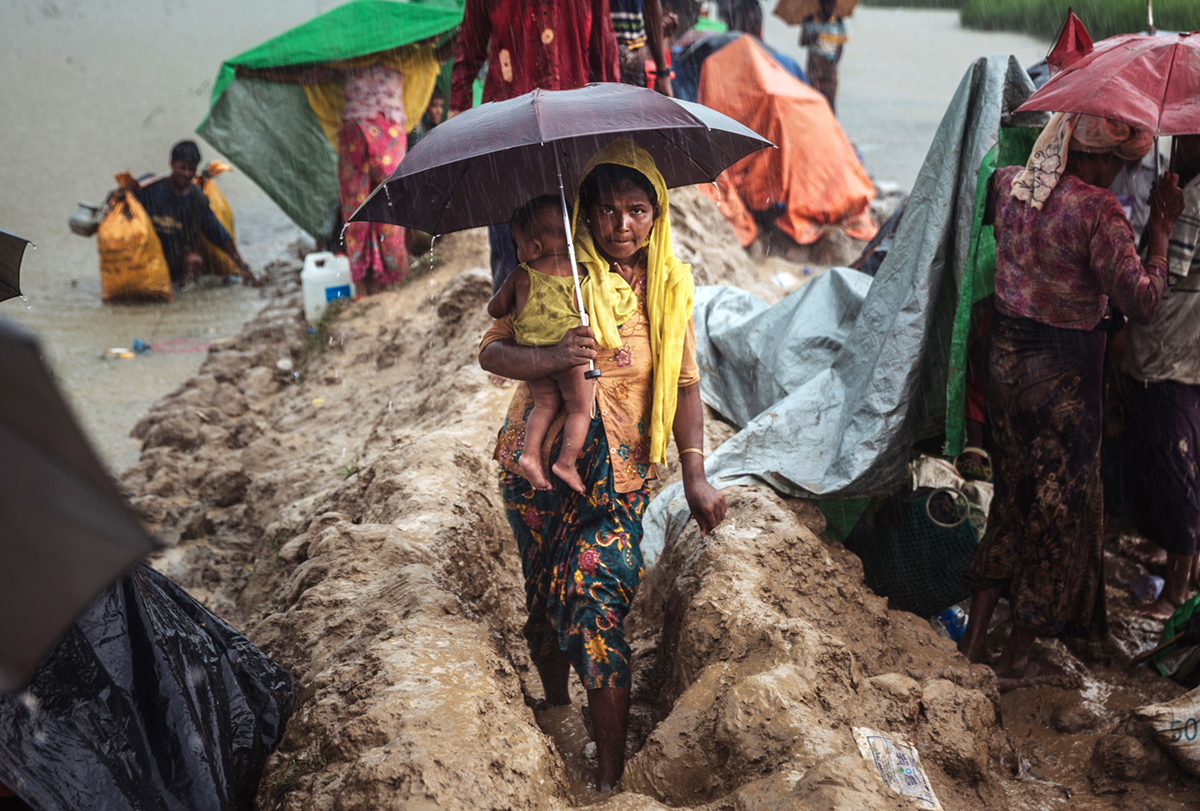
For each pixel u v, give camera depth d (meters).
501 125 2.89
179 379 8.91
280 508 6.10
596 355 2.99
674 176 3.54
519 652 4.02
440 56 9.55
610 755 3.00
